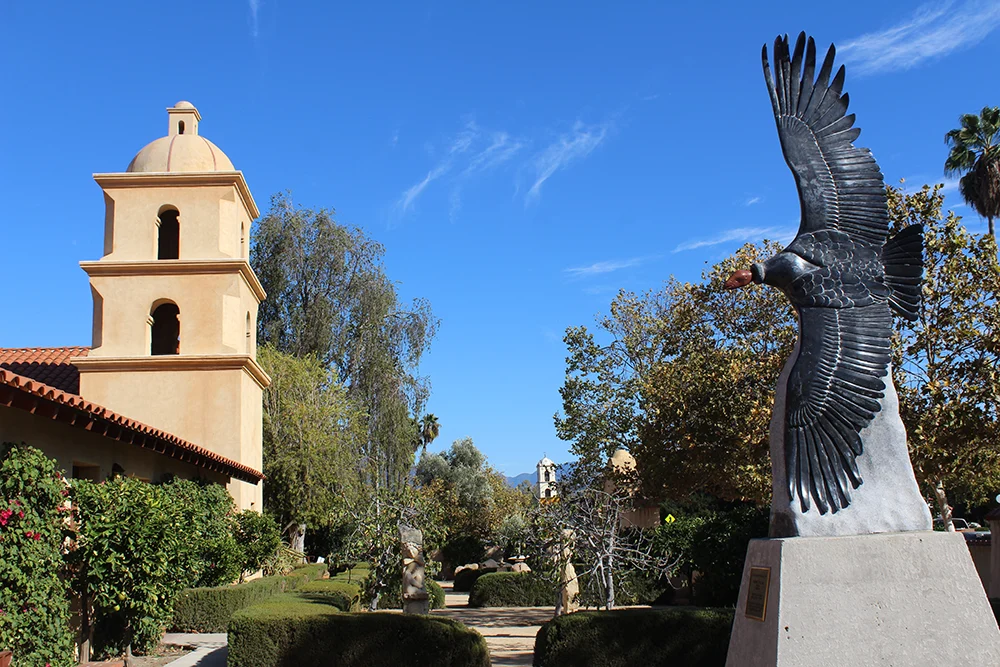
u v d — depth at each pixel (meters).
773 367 18.81
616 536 17.53
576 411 29.89
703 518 21.81
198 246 27.12
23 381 10.33
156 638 15.49
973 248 16.42
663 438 20.92
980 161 32.31
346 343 38.88
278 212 39.66
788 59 7.76
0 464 10.95
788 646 6.62
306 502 34.00
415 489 20.25
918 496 7.21
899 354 16.23
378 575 18.92
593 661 13.61
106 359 25.58
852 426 7.17
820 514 7.02
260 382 29.11
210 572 19.81
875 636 6.70
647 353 30.48
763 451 18.72
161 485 18.39
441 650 13.18
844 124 7.77
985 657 6.79
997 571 22.44
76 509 13.33
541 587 28.41
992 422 15.54
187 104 28.97
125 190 27.25
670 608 14.60
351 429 36.00
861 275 7.46
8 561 10.67
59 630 11.45
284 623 13.16
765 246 21.05
